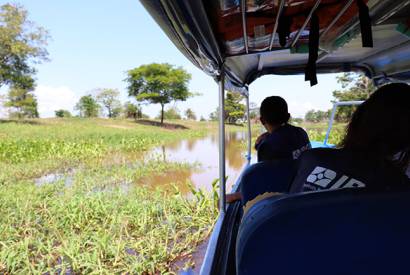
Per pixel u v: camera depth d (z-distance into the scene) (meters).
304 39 1.88
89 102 52.72
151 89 43.31
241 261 0.94
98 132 24.27
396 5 1.50
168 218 4.72
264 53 2.22
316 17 1.42
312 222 0.88
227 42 1.70
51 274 3.54
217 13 1.28
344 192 0.88
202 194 5.65
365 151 0.99
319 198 0.88
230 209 2.19
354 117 1.03
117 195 6.14
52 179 8.44
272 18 1.43
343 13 1.50
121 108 55.78
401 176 0.96
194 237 4.34
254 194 1.72
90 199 5.61
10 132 21.73
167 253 3.92
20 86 34.03
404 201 0.87
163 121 46.56
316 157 1.06
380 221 0.87
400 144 0.97
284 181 1.72
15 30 28.89
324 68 3.14
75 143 14.21
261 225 0.90
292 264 0.91
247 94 3.54
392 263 0.89
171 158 12.45
